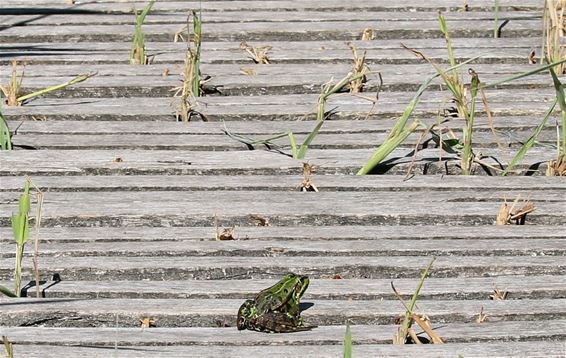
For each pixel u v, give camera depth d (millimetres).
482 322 4656
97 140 6070
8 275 4977
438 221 5387
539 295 4840
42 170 5789
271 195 5566
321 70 6879
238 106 6473
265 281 4922
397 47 7164
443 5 7664
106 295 4824
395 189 5641
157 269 4961
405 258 5055
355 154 5961
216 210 5410
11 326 4637
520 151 5703
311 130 6215
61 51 7125
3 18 7547
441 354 4391
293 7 7648
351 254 5098
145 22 7469
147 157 5910
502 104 6418
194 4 7699
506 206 5352
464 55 7020
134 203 5473
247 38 7328
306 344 4477
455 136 6090
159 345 4469
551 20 6910
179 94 6637
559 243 5160
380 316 4664
